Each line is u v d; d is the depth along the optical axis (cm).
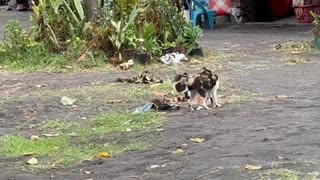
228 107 827
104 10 1338
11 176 589
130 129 739
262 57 1333
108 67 1248
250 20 2227
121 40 1275
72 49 1291
